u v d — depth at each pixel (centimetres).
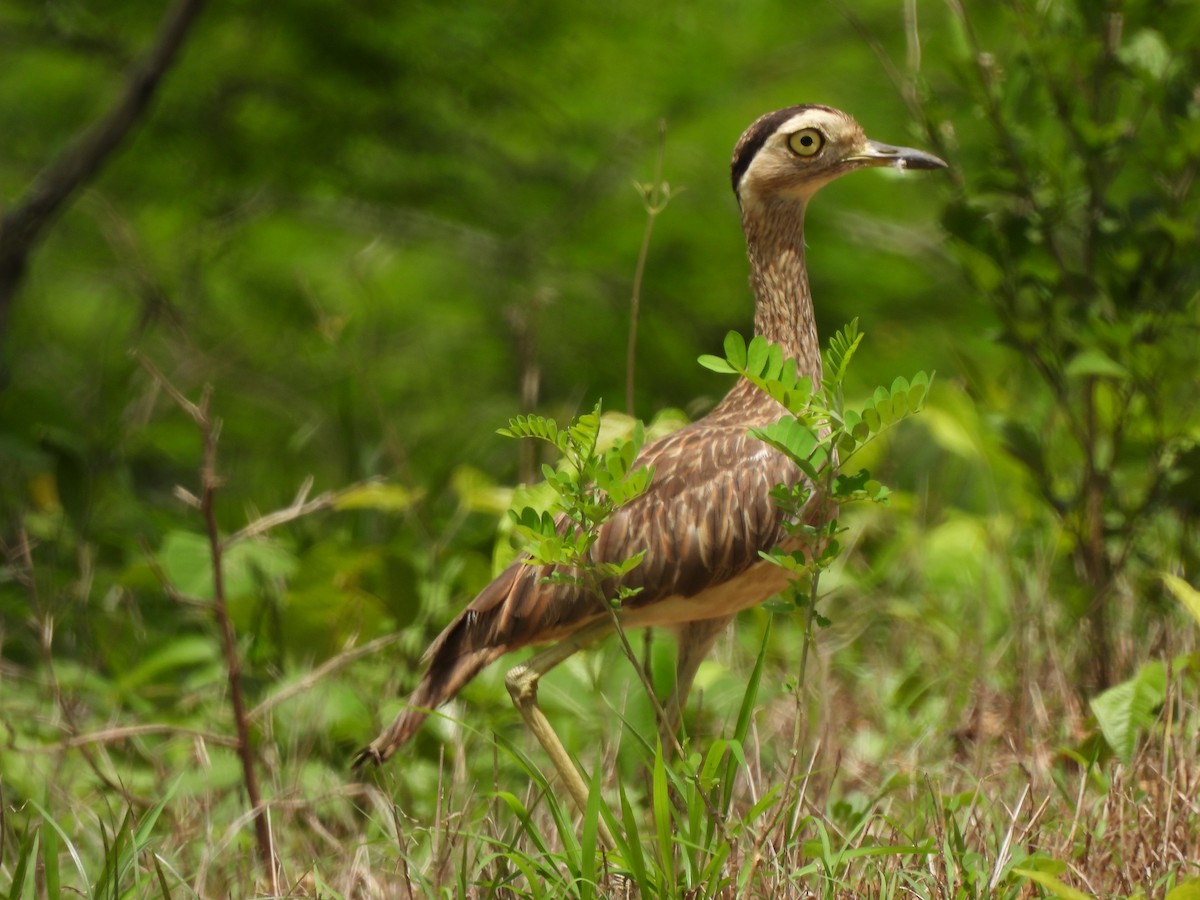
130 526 1332
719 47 2133
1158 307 1027
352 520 1283
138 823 848
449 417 2120
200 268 2130
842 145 942
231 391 2072
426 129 2100
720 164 2120
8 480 1401
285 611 1098
